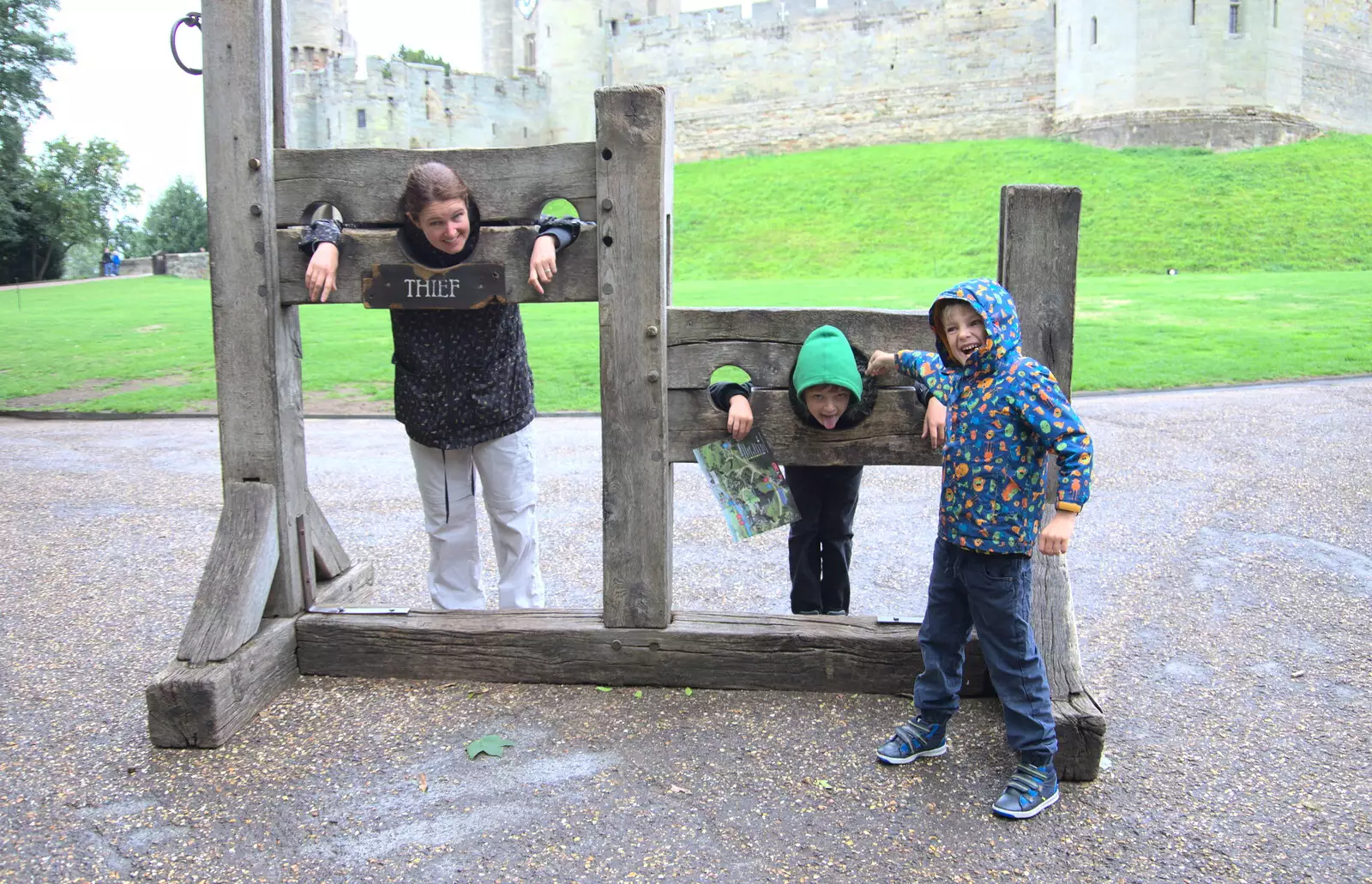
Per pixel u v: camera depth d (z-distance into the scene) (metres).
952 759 2.96
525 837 2.59
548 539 5.63
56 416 11.25
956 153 39.12
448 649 3.50
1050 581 3.25
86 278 37.50
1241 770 2.94
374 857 2.51
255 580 3.37
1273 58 36.84
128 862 2.50
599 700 3.36
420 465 3.73
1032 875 2.42
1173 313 16.58
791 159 43.62
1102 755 2.98
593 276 3.35
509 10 59.19
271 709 3.32
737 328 3.34
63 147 42.72
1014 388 2.63
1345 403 9.66
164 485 7.33
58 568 5.17
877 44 45.78
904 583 4.79
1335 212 28.34
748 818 2.66
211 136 3.36
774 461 3.37
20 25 34.44
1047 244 3.19
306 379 12.86
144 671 3.73
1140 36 36.97
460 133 48.19
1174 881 2.40
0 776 2.93
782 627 3.43
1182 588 4.61
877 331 3.32
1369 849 2.53
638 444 3.36
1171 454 7.55
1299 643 3.95
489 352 3.49
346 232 3.37
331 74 46.16
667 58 50.31
